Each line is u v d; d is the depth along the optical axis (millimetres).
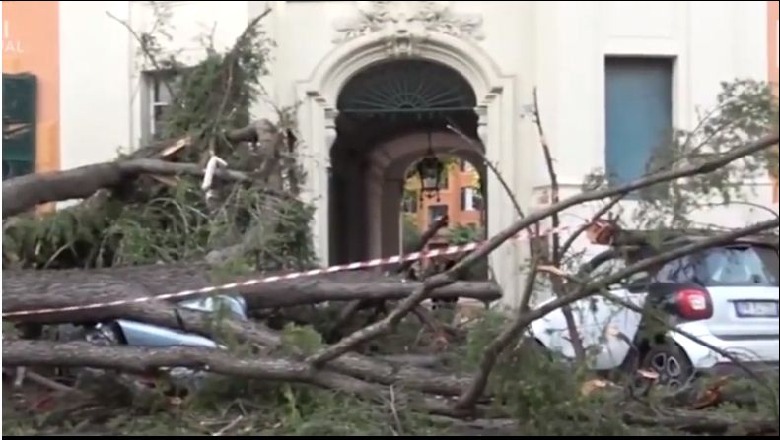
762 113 9625
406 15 17500
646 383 7430
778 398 7008
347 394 6875
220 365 7004
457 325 8664
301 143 16234
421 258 9383
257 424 6953
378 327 6871
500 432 6691
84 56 17906
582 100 17188
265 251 10336
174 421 7121
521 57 17500
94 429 7055
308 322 9812
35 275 8703
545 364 6391
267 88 17234
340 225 22109
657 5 17484
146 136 16594
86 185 10531
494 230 17344
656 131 17656
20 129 17344
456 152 24203
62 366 7344
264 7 17469
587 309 7688
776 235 10516
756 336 10070
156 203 10836
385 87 18188
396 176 28422
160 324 8078
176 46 17500
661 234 7945
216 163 10812
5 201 10070
